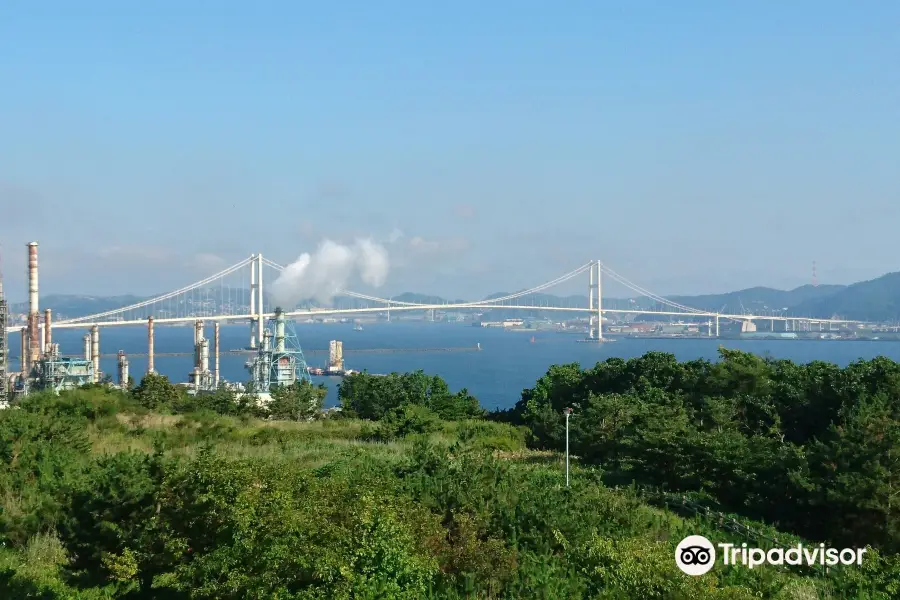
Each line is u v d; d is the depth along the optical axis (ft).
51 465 75.87
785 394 119.85
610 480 100.42
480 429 141.59
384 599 46.01
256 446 110.42
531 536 60.44
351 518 50.14
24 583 54.08
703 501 90.68
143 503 55.52
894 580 57.47
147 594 53.62
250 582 44.29
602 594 49.67
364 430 129.18
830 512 78.38
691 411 116.06
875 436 81.05
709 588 49.11
